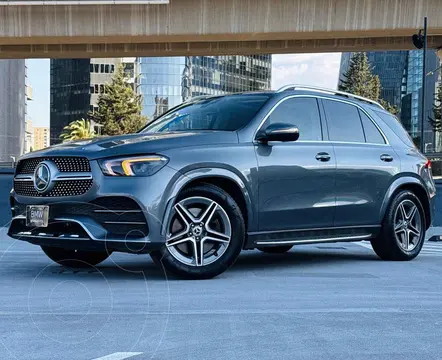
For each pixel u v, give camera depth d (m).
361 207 6.71
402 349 3.52
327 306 4.58
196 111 6.45
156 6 29.53
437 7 29.19
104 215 5.01
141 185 5.04
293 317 4.22
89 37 29.91
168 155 5.24
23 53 34.41
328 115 6.69
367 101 7.44
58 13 29.61
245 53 34.62
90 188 5.02
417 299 4.90
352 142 6.83
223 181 5.58
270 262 7.09
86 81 130.38
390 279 5.87
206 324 3.98
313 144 6.34
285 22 29.64
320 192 6.26
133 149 5.18
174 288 5.09
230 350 3.44
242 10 29.62
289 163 5.99
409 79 116.81
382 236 7.11
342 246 9.08
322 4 29.48
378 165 6.92
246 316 4.22
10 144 87.25
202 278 5.48
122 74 94.94
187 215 5.34
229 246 5.52
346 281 5.70
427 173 7.69
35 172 5.28
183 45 34.06
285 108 6.27
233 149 5.62
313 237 6.29
